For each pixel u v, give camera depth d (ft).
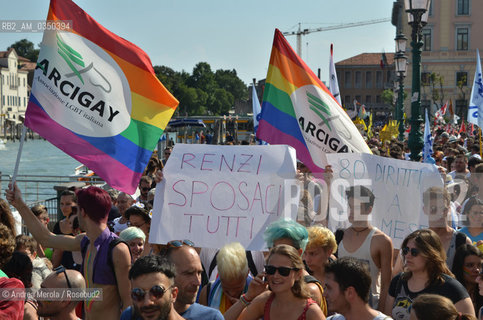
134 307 12.53
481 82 43.75
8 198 17.95
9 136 432.66
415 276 15.64
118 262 15.88
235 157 19.75
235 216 19.36
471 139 68.90
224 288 15.87
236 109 368.27
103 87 20.62
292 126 25.05
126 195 27.45
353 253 18.31
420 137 42.16
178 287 14.05
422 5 41.63
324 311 15.06
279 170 19.52
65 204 26.55
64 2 20.40
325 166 23.30
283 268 13.37
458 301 15.10
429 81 263.49
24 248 19.81
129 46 20.90
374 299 17.97
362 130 111.34
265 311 14.03
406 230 21.08
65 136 20.02
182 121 159.84
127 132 20.77
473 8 259.80
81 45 20.54
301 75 25.09
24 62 493.36
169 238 19.40
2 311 13.00
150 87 21.01
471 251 17.39
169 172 19.79
